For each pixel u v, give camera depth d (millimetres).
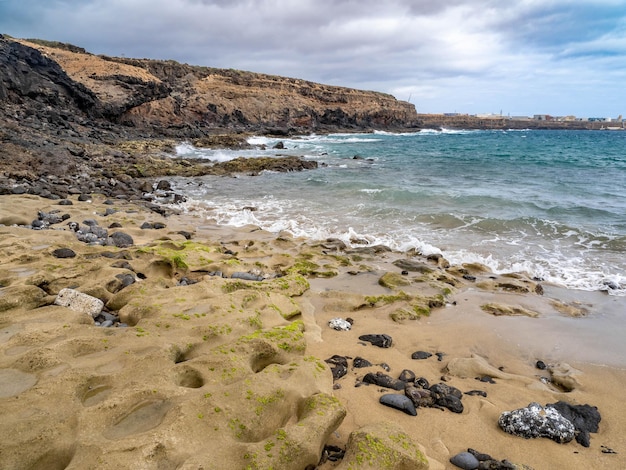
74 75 48375
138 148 31266
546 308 7227
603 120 186625
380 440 3246
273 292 6730
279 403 3570
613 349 5785
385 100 106000
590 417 4227
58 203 12695
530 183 20328
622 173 24188
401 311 6812
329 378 4270
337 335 6000
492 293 7898
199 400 3371
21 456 2734
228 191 18969
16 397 3285
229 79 76062
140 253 7836
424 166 28875
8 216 10102
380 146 50531
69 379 3504
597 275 8750
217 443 3049
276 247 10453
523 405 4441
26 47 38219
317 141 57062
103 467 2650
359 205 15297
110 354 4129
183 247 9062
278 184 20672
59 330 4523
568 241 10969
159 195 17562
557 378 5078
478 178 22438
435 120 150125
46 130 27500
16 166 17734
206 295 5926
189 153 33500
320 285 8039
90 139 30484
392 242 11086
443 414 4223
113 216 12188
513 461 3611
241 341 4473
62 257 7176
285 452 3016
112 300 5816
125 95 47719
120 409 3242
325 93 88562
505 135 102062
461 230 12109
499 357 5617
